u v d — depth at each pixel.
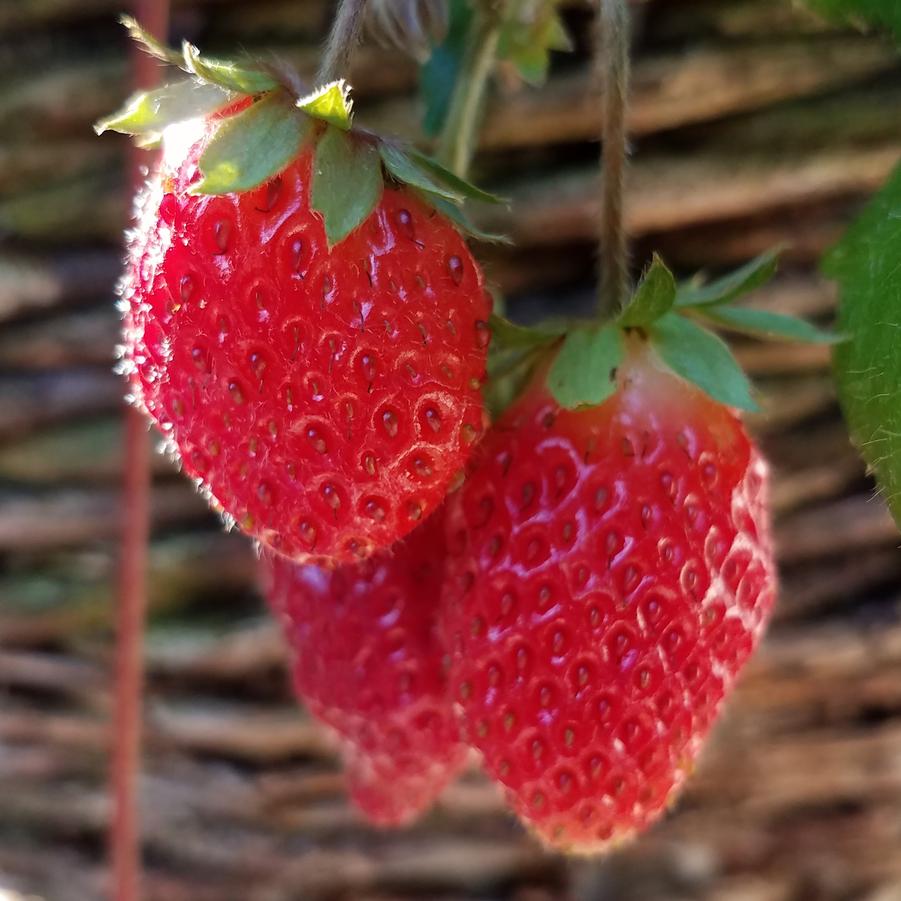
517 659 0.11
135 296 0.10
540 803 0.11
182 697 0.18
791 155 0.15
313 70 0.15
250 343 0.10
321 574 0.12
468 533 0.11
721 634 0.11
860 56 0.15
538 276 0.16
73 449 0.17
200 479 0.10
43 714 0.18
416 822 0.19
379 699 0.12
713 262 0.16
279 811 0.19
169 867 0.19
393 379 0.10
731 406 0.10
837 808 0.19
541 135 0.15
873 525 0.17
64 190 0.16
